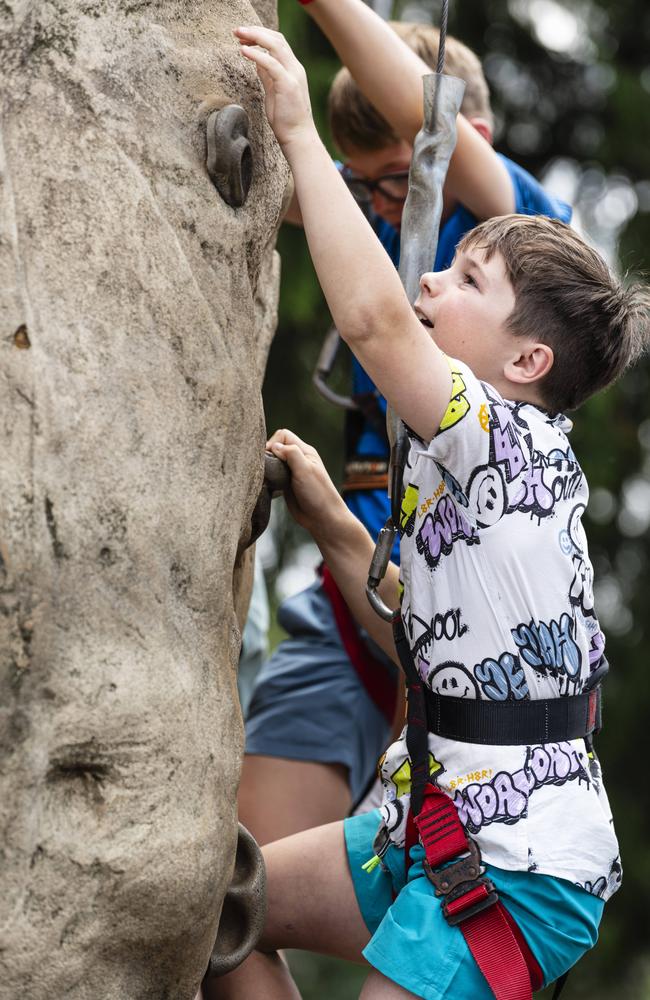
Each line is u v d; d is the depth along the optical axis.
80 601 1.83
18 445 1.78
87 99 1.95
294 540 7.93
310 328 7.24
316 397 7.36
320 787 3.74
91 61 1.97
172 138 2.04
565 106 8.35
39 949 1.79
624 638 8.28
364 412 3.56
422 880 2.29
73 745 1.82
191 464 1.99
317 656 3.76
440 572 2.32
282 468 2.59
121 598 1.88
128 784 1.86
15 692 1.77
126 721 1.85
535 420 2.38
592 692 2.40
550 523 2.33
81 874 1.82
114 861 1.84
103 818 1.84
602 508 8.09
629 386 8.05
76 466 1.83
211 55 2.15
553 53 8.25
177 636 1.95
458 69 3.62
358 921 2.50
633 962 8.27
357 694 3.73
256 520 2.41
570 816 2.27
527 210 3.38
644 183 8.43
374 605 2.42
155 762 1.88
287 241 6.97
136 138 1.99
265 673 3.80
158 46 2.06
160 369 1.95
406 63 3.09
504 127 8.32
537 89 8.34
